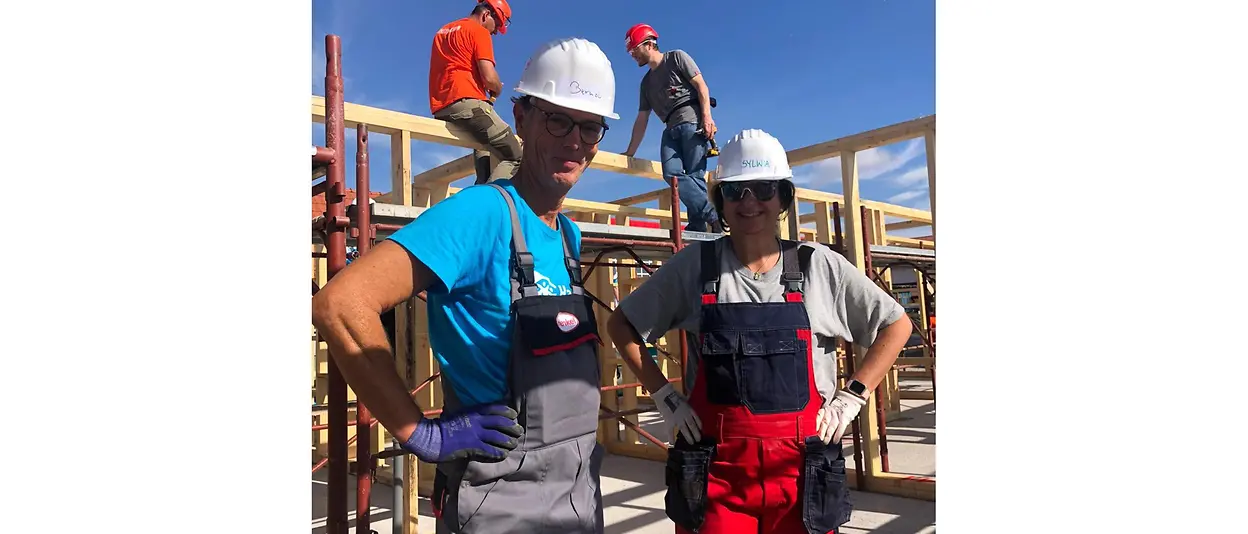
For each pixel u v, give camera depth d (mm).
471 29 3945
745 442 2307
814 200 7988
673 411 2475
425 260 1414
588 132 1728
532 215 1692
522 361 1529
